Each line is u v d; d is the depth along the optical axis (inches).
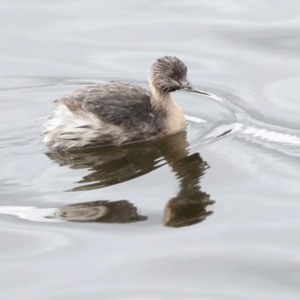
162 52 778.2
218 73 740.0
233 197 510.9
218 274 429.1
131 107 613.9
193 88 636.1
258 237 462.6
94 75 737.6
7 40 800.9
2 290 418.3
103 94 614.2
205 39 802.2
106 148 601.6
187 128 634.8
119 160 575.2
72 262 442.9
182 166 559.5
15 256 450.3
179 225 478.3
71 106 604.1
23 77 735.1
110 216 489.7
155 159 574.6
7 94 703.1
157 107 627.5
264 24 826.2
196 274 428.8
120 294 412.2
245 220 482.0
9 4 874.8
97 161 574.6
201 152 583.2
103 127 603.2
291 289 415.5
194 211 493.7
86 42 799.7
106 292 413.7
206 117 657.0
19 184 537.0
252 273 429.1
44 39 803.4
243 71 742.5
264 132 620.4
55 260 445.1
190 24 831.1
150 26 828.6
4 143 608.1
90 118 602.9
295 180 531.8
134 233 471.2
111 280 424.8
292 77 726.5
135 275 428.8
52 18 844.6
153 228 475.8
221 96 697.6
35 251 454.6
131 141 609.3
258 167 554.3
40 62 762.8
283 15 842.8
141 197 512.4
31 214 494.6
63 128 602.9
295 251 448.5
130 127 608.1
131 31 820.0
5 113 665.0
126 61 765.3
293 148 587.2
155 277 427.2
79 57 772.6
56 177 546.6
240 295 410.3
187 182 532.4
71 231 474.6
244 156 573.9
